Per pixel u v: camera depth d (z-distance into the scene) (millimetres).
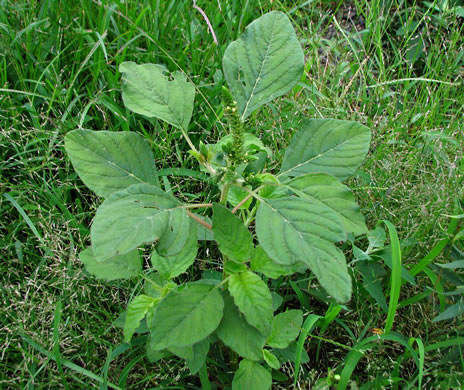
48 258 513
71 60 659
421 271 536
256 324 342
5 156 593
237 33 687
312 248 308
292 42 392
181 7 694
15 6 661
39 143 583
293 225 320
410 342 458
